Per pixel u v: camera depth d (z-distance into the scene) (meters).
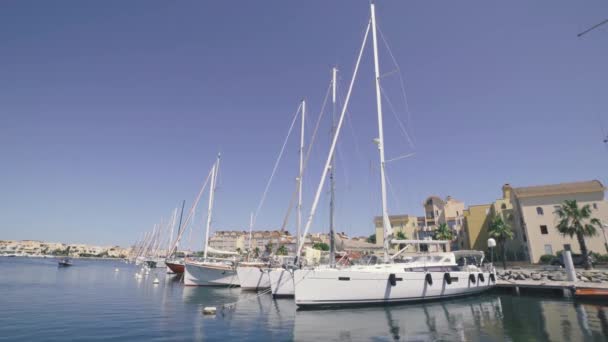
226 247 139.00
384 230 21.02
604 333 13.55
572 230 36.19
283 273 23.83
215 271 32.88
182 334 13.40
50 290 27.98
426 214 75.81
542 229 44.69
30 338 12.55
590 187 43.44
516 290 24.95
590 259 36.03
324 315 16.95
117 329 14.09
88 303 21.20
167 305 20.81
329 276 18.36
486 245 54.34
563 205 37.53
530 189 48.03
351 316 16.75
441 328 14.66
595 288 21.61
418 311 18.16
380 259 21.42
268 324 15.27
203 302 22.41
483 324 15.38
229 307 20.08
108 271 60.91
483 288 24.39
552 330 14.12
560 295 23.95
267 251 42.66
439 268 21.92
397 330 14.27
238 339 12.75
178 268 44.78
